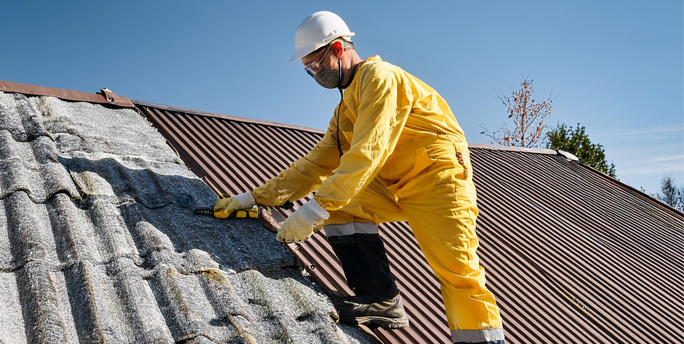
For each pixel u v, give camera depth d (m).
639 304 4.85
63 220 2.35
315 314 2.34
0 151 2.76
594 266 5.29
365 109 2.38
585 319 4.32
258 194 2.90
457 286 2.45
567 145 20.14
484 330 2.38
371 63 2.50
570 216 6.36
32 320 1.80
